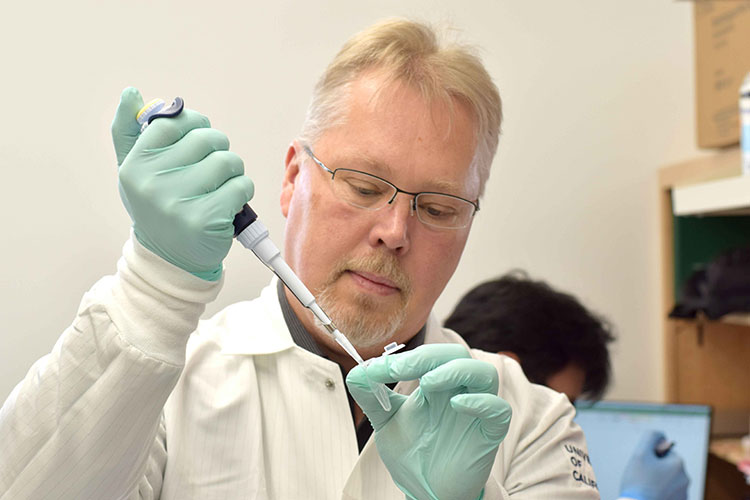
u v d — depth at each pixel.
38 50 2.19
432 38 1.07
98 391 0.77
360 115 1.01
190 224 0.76
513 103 2.69
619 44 2.79
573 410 1.18
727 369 2.73
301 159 1.09
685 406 2.29
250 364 1.07
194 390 1.04
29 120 2.18
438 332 1.21
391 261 1.00
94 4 2.23
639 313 2.78
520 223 2.69
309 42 2.42
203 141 0.79
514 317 1.82
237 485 0.98
